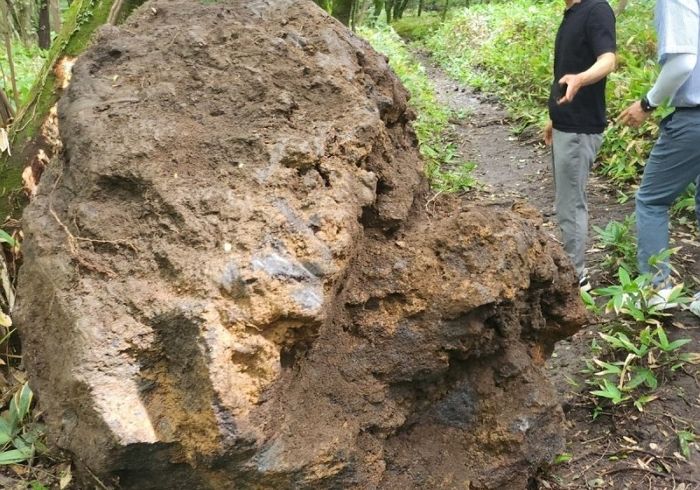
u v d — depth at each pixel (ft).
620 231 14.64
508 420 7.90
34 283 7.03
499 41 39.86
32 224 7.38
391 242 7.89
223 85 8.00
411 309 7.36
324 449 6.18
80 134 7.52
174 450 5.83
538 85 29.35
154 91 7.90
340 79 8.32
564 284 8.95
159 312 5.90
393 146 9.14
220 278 5.92
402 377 7.32
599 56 11.93
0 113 11.73
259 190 6.72
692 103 11.05
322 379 6.95
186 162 7.05
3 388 9.62
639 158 18.83
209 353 5.59
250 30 8.73
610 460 9.43
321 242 6.45
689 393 10.50
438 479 7.60
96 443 5.69
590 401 10.63
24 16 25.90
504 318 7.88
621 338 10.85
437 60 46.21
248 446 5.62
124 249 6.55
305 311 5.96
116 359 5.81
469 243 7.64
